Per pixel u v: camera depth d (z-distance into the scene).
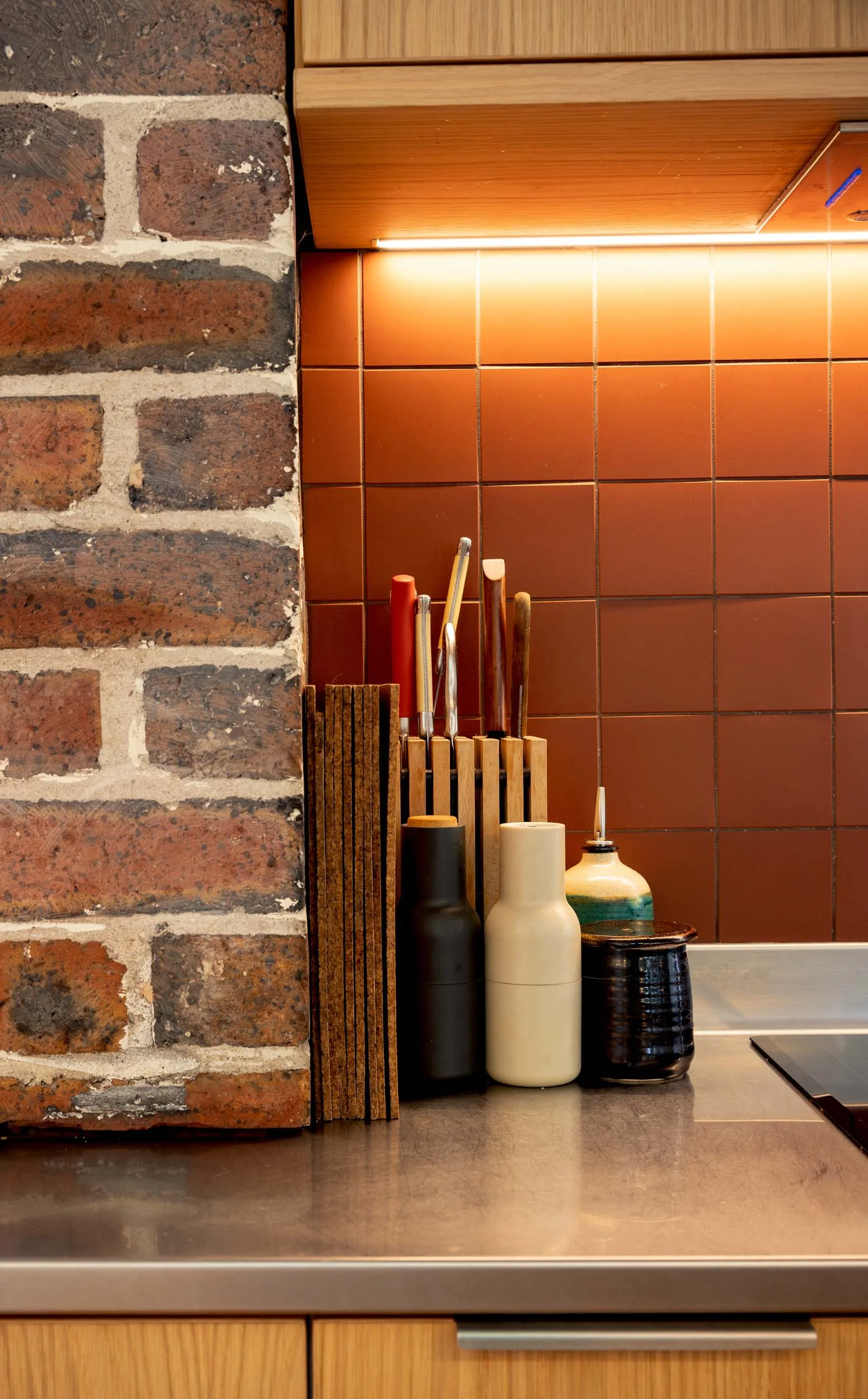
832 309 1.23
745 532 1.23
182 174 0.84
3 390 0.84
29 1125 0.84
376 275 1.22
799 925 1.23
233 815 0.84
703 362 1.23
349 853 0.88
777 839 1.23
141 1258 0.65
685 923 1.20
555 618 1.23
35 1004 0.84
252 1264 0.65
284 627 0.85
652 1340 0.65
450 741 1.09
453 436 1.23
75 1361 0.66
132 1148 0.83
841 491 1.23
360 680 1.23
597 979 0.98
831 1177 0.77
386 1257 0.65
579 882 1.09
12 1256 0.66
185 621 0.84
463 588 1.19
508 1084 0.96
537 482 1.23
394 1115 0.88
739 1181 0.76
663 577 1.23
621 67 0.88
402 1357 0.67
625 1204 0.72
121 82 0.84
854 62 0.88
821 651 1.23
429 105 0.88
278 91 0.85
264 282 0.85
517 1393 0.67
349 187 1.04
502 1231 0.68
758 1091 0.95
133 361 0.84
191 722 0.84
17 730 0.84
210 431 0.85
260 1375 0.67
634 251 1.22
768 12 0.88
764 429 1.23
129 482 0.84
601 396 1.23
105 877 0.84
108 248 0.84
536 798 1.08
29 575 0.84
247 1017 0.85
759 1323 0.67
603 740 1.23
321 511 1.22
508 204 1.10
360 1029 0.88
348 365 1.22
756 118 0.91
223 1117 0.84
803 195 1.07
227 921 0.84
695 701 1.23
